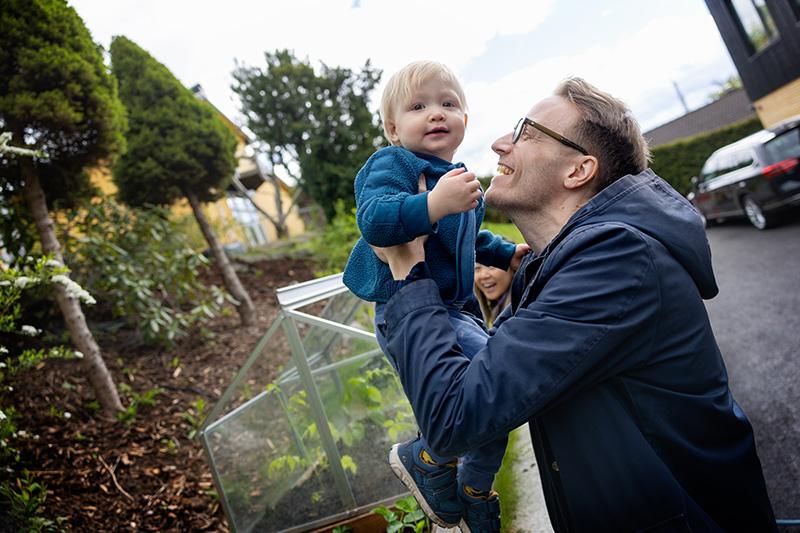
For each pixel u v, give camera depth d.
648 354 0.88
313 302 2.32
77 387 4.28
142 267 5.53
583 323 0.86
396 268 1.10
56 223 4.91
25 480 2.55
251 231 18.11
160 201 6.48
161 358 5.32
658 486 0.88
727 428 0.93
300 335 2.25
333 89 12.48
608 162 1.08
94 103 4.06
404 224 1.02
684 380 0.89
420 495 1.35
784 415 2.48
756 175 7.40
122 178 6.30
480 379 0.88
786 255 5.64
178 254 5.95
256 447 2.38
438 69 1.43
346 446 2.27
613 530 0.91
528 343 0.87
